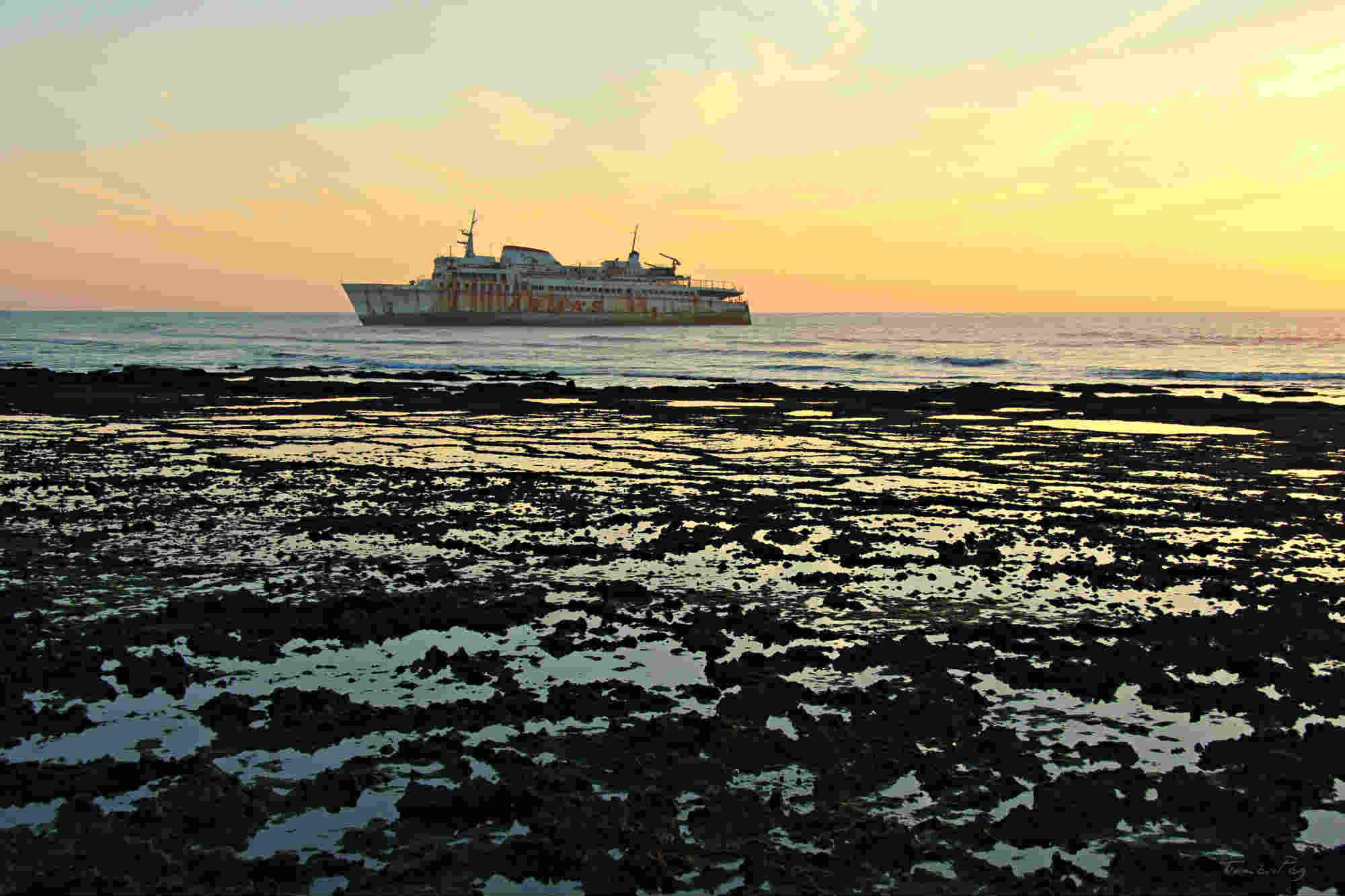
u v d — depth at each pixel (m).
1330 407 39.19
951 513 17.19
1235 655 9.29
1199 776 6.65
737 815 6.06
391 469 21.53
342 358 75.56
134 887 5.22
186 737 7.17
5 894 5.12
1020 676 8.60
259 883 5.29
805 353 84.56
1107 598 11.55
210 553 13.20
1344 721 7.72
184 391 43.25
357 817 6.01
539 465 22.73
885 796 6.36
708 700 7.98
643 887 5.30
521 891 5.27
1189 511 17.70
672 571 12.56
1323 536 15.60
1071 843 5.82
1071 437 29.55
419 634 9.75
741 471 22.12
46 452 23.61
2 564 12.37
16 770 6.48
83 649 8.91
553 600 11.05
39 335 127.25
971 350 95.12
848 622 10.38
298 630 9.66
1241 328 193.12
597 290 173.88
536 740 7.12
